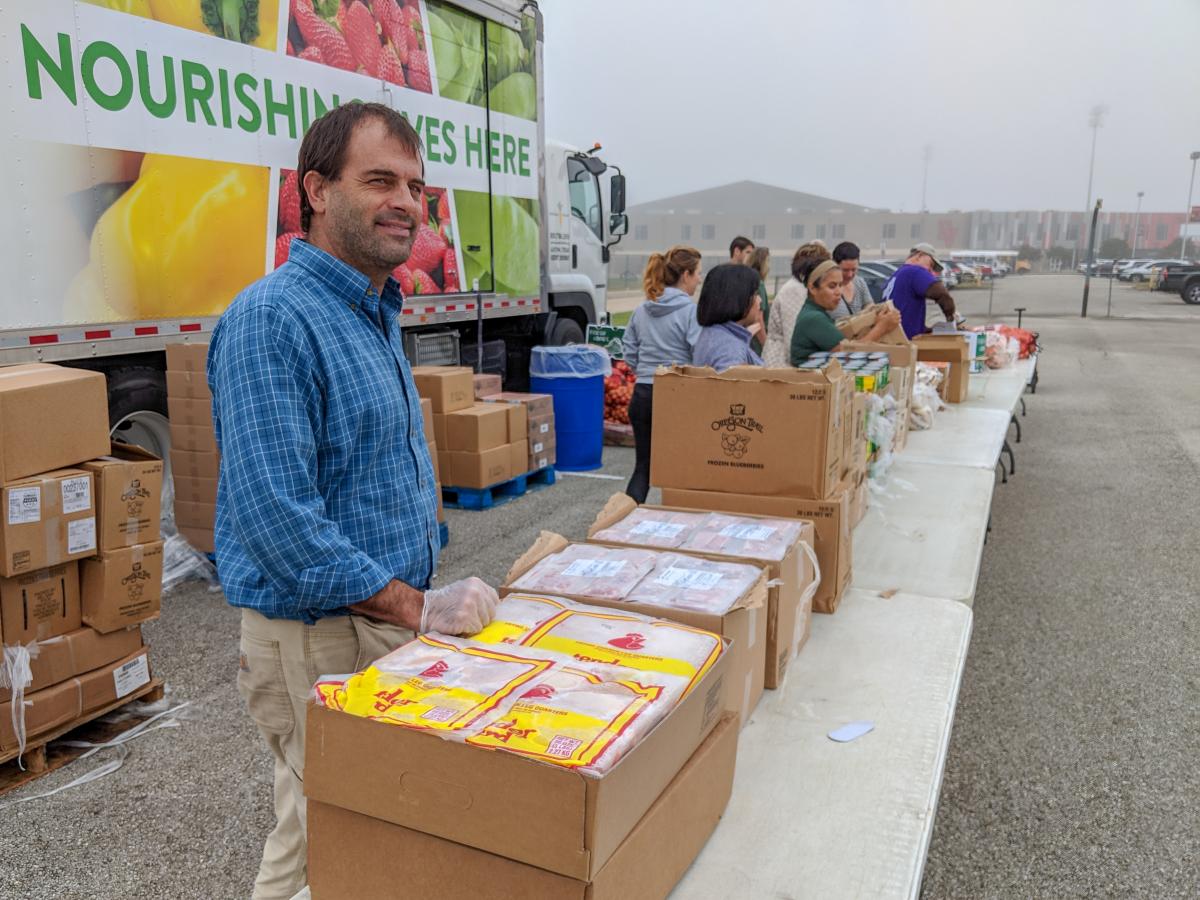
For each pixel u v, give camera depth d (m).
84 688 2.91
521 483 6.25
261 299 1.35
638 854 1.05
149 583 3.08
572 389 6.95
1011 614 4.21
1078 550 5.14
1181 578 4.67
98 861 2.41
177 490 4.41
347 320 1.42
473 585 1.35
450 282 6.12
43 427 2.76
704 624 1.48
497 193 6.62
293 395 1.34
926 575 2.50
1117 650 3.81
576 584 1.62
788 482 2.20
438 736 0.98
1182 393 11.31
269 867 1.70
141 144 3.83
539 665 1.18
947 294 6.63
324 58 4.77
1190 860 2.49
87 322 3.69
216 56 4.14
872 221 86.81
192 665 3.54
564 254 8.41
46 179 3.48
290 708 1.56
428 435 4.96
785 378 2.33
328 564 1.33
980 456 4.02
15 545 2.67
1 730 2.68
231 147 4.25
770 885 1.23
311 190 1.46
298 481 1.33
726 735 1.32
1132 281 44.94
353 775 1.04
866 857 1.29
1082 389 11.70
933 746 1.61
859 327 4.59
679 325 4.75
